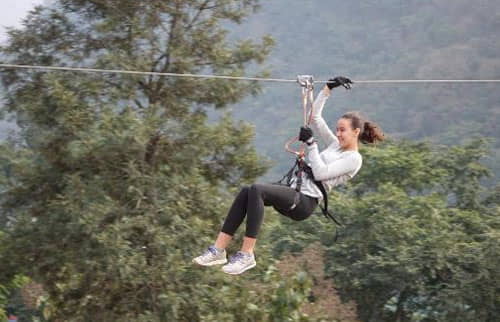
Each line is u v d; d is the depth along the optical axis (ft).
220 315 74.28
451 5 488.02
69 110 73.97
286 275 79.30
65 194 73.61
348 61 471.62
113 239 70.33
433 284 127.13
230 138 81.61
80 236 75.05
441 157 141.38
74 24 83.87
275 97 431.84
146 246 75.66
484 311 118.73
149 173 76.59
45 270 80.84
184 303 73.31
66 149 76.23
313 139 36.65
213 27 84.53
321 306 83.56
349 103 406.62
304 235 125.70
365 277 122.21
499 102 367.66
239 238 78.33
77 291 82.02
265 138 377.91
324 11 538.47
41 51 83.15
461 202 140.36
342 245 123.24
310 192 36.96
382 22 512.63
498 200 143.23
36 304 85.87
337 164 36.63
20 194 82.23
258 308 76.23
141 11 81.41
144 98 82.79
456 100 379.14
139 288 78.64
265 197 36.35
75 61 82.28
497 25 446.60
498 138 322.14
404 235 120.37
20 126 82.07
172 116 83.20
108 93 79.25
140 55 81.20
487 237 117.60
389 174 133.90
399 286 120.98
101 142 72.43
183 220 75.46
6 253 78.89
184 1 82.33
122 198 76.48
